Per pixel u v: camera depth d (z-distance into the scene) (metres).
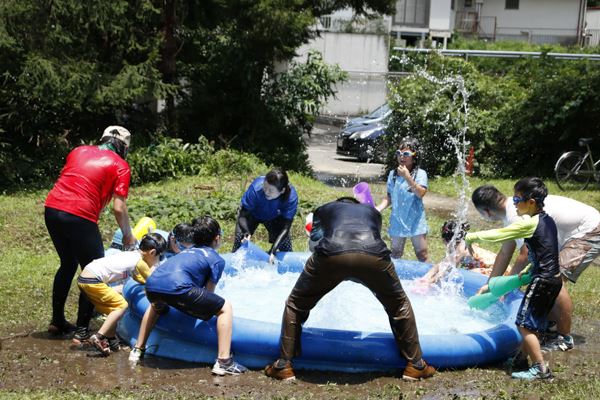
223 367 5.05
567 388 4.92
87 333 5.76
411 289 6.92
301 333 5.10
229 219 10.77
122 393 4.67
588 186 15.66
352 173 18.28
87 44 14.84
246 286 7.09
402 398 4.68
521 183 5.28
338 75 18.19
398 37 36.28
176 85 15.55
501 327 5.52
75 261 5.95
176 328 5.35
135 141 15.22
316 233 5.27
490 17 41.28
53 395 4.58
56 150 14.80
